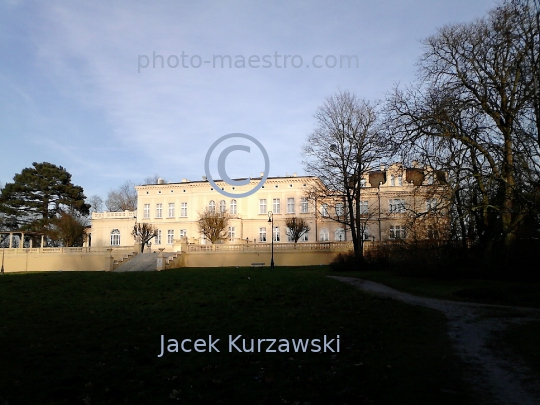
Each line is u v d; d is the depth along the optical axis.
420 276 28.14
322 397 8.45
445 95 23.20
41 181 75.44
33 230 71.06
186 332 14.08
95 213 74.00
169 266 45.22
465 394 8.65
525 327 13.87
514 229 26.14
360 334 13.62
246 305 18.95
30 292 23.72
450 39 25.55
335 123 38.53
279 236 65.69
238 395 8.66
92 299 21.34
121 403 8.33
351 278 28.59
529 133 18.38
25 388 9.05
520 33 18.31
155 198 71.56
